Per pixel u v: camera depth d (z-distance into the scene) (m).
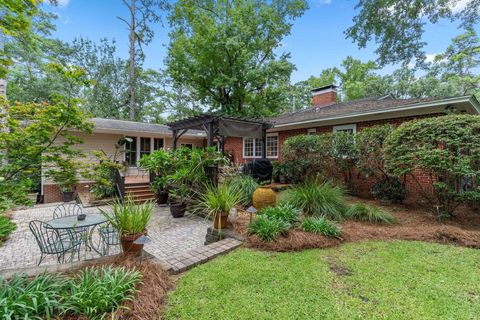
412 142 5.06
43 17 11.66
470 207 6.06
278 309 2.15
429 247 3.59
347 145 7.24
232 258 3.21
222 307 2.17
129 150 11.52
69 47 19.77
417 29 8.52
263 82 16.59
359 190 7.52
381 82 21.62
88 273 2.36
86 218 4.01
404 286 2.52
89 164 3.29
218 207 4.16
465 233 3.90
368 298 2.32
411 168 5.09
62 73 2.69
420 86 19.23
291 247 3.47
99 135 10.81
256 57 17.31
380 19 8.48
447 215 4.95
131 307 2.00
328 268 2.92
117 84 22.45
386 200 6.48
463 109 6.86
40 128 2.70
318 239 3.68
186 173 6.24
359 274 2.77
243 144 13.47
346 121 8.84
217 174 6.46
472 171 4.39
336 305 2.21
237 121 7.91
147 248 4.20
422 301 2.26
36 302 1.76
